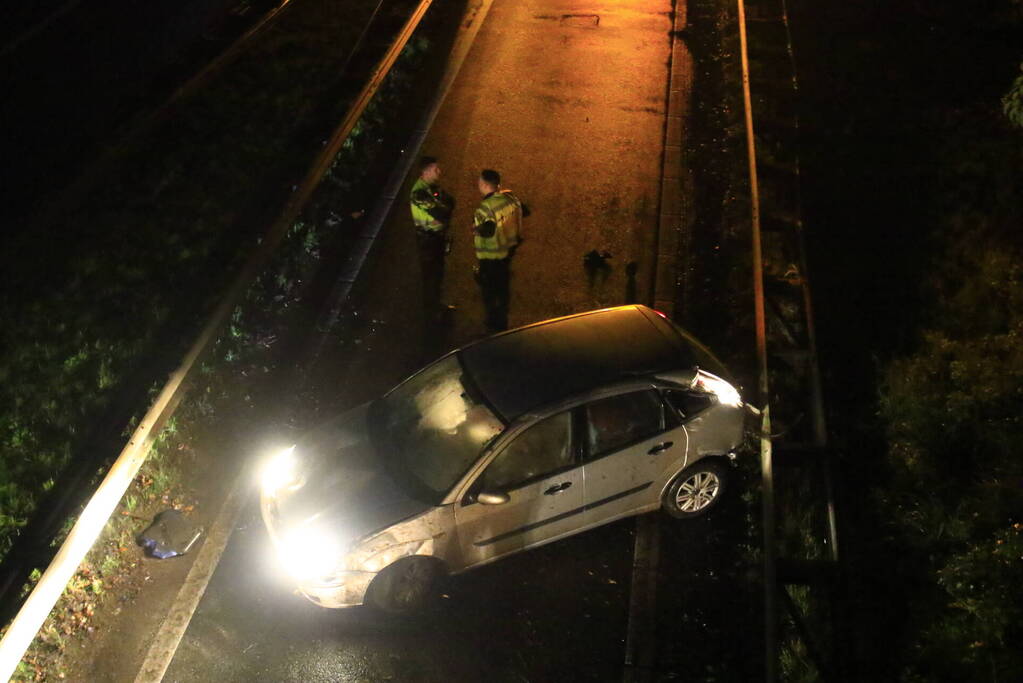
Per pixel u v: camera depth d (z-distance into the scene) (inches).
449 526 293.3
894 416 350.9
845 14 632.4
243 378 390.3
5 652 269.0
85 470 341.4
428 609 304.5
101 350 390.0
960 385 353.7
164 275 434.6
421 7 626.8
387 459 308.3
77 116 539.2
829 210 462.9
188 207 477.1
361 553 287.0
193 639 294.4
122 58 595.8
